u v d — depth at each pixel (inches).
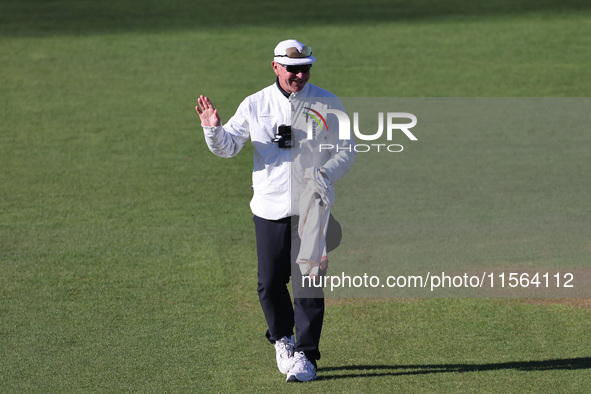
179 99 1940.2
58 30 2598.4
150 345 810.2
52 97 1957.4
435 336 823.7
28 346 807.1
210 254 1071.6
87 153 1568.7
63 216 1230.3
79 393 714.8
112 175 1439.5
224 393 714.2
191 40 2464.3
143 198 1318.9
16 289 954.7
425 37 2455.7
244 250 1088.2
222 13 2797.7
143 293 943.7
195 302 919.0
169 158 1540.4
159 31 2571.4
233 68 2190.0
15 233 1154.0
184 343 815.7
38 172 1455.5
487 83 2025.1
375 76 2086.6
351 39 2439.7
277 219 718.5
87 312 890.1
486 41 2402.8
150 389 722.2
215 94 1974.7
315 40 2433.6
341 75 2097.7
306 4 2913.4
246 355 789.9
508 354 780.6
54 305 908.6
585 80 2039.9
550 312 878.4
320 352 792.9
